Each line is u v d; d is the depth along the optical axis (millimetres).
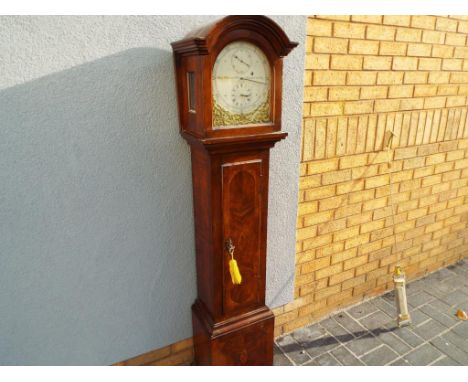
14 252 1674
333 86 2215
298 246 2467
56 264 1774
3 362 1800
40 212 1671
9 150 1544
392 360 2369
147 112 1756
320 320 2770
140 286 2016
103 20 1563
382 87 2400
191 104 1696
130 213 1865
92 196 1755
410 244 3086
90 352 2000
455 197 3221
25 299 1758
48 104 1560
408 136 2660
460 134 2973
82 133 1653
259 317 2035
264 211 1875
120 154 1757
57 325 1869
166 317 2156
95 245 1832
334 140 2340
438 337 2576
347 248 2707
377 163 2590
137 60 1669
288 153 2193
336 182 2455
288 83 2045
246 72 1549
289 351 2457
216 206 1731
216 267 1843
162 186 1903
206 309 2053
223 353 1971
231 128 1573
